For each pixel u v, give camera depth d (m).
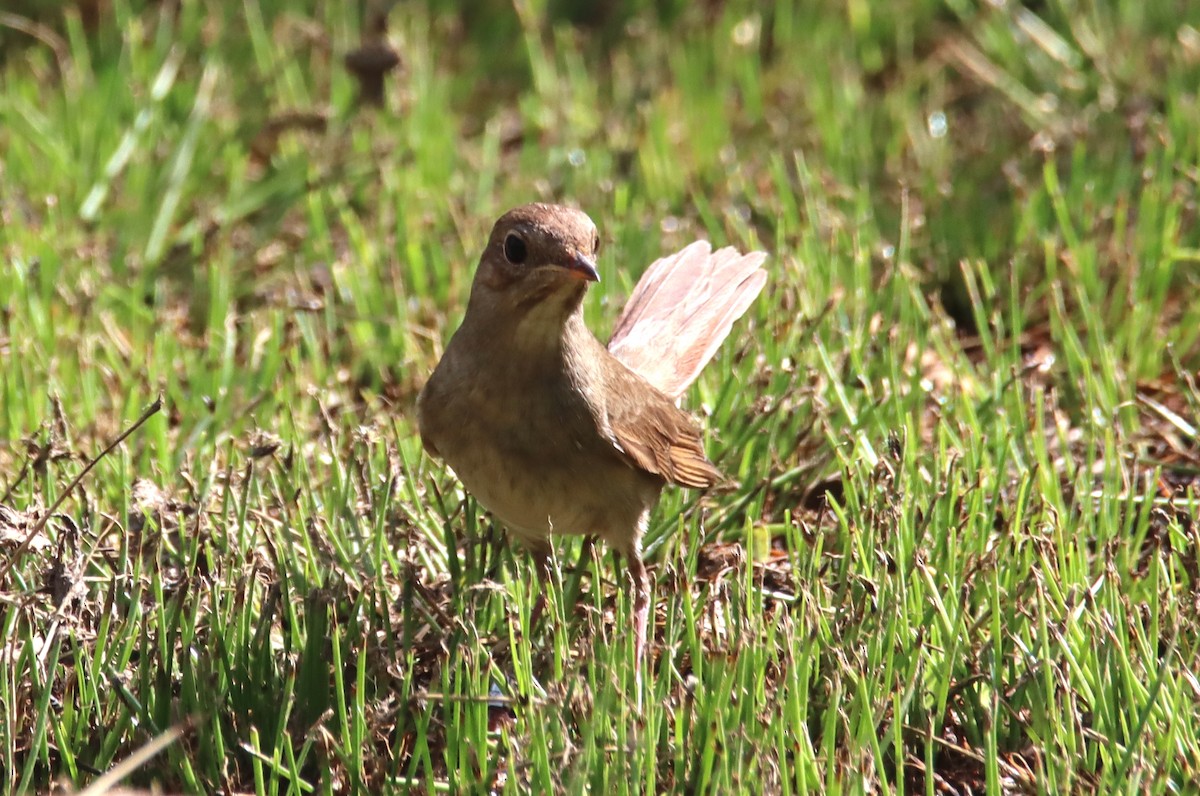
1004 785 8.11
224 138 15.47
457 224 13.89
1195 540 9.05
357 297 12.88
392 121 16.08
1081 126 15.13
